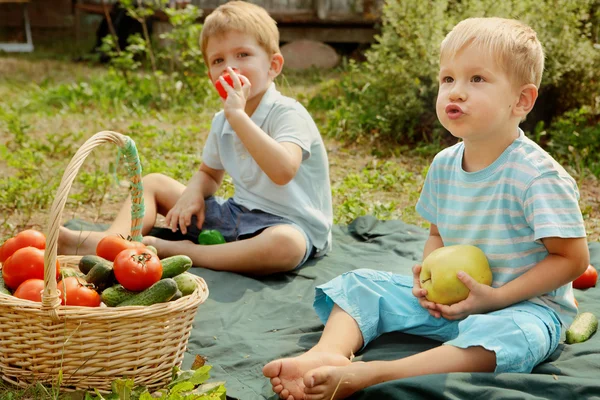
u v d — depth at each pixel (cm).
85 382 240
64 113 766
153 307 237
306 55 1098
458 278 249
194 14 880
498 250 257
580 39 654
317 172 375
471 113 251
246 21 359
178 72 955
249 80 360
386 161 616
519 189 252
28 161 565
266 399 240
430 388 221
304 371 234
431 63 651
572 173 571
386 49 687
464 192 268
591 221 463
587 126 650
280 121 361
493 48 249
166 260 263
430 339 277
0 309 237
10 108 777
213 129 385
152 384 248
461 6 677
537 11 646
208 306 313
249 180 369
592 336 277
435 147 634
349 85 828
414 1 673
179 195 392
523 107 259
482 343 233
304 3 1089
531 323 241
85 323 234
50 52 1251
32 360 239
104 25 1130
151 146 631
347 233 429
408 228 425
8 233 425
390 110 671
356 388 228
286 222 361
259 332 293
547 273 247
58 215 229
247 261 346
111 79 884
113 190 522
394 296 272
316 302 282
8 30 1377
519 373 234
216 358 271
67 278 248
